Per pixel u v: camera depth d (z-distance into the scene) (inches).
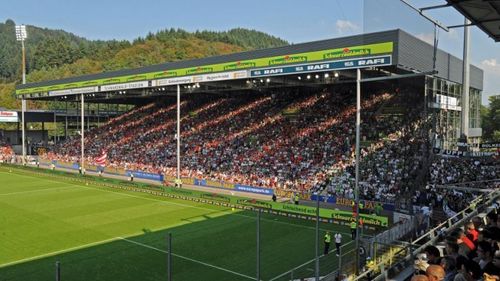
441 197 943.7
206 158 2128.4
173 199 1616.6
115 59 6811.0
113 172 2386.8
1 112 3198.8
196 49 7431.1
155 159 2336.4
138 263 876.6
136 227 1178.6
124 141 2758.4
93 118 3686.0
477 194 996.6
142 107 3221.0
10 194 1723.7
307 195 1520.7
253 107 2437.3
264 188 1670.8
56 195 1705.2
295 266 852.6
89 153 2765.7
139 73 2053.4
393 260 455.5
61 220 1263.5
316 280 645.9
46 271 829.8
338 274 653.9
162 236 1083.3
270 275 806.5
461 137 1106.1
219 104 2662.4
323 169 1673.2
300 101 2260.1
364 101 1644.9
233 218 1288.1
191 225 1198.9
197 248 979.3
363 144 1428.4
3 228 1168.2
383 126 1443.2
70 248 979.9
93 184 2001.7
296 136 1988.2
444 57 1062.4
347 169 1598.2
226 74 1723.7
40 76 6240.2
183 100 2950.3
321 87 2231.8
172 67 1907.0
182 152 2285.9
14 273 817.5
